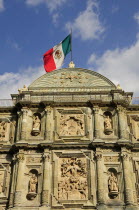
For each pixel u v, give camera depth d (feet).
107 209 118.01
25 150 130.31
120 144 129.70
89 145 131.03
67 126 138.00
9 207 118.93
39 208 117.60
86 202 120.16
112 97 142.92
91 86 148.97
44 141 130.82
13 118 143.13
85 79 152.15
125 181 123.24
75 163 128.57
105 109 141.59
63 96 143.74
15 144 129.18
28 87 149.28
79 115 140.36
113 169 127.34
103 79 151.64
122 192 122.21
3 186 126.21
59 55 166.61
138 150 134.21
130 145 131.64
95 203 119.44
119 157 129.08
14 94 149.28
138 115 143.95
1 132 139.54
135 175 128.98
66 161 129.08
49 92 144.36
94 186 122.83
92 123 137.59
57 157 129.80
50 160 128.77
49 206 118.83
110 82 150.20
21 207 118.11
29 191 122.31
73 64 162.09
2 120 142.82
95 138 132.57
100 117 139.64
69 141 133.39
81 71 155.02
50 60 165.58
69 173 126.72
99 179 122.93
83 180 124.98
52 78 152.56
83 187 123.24
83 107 141.49
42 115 139.95
